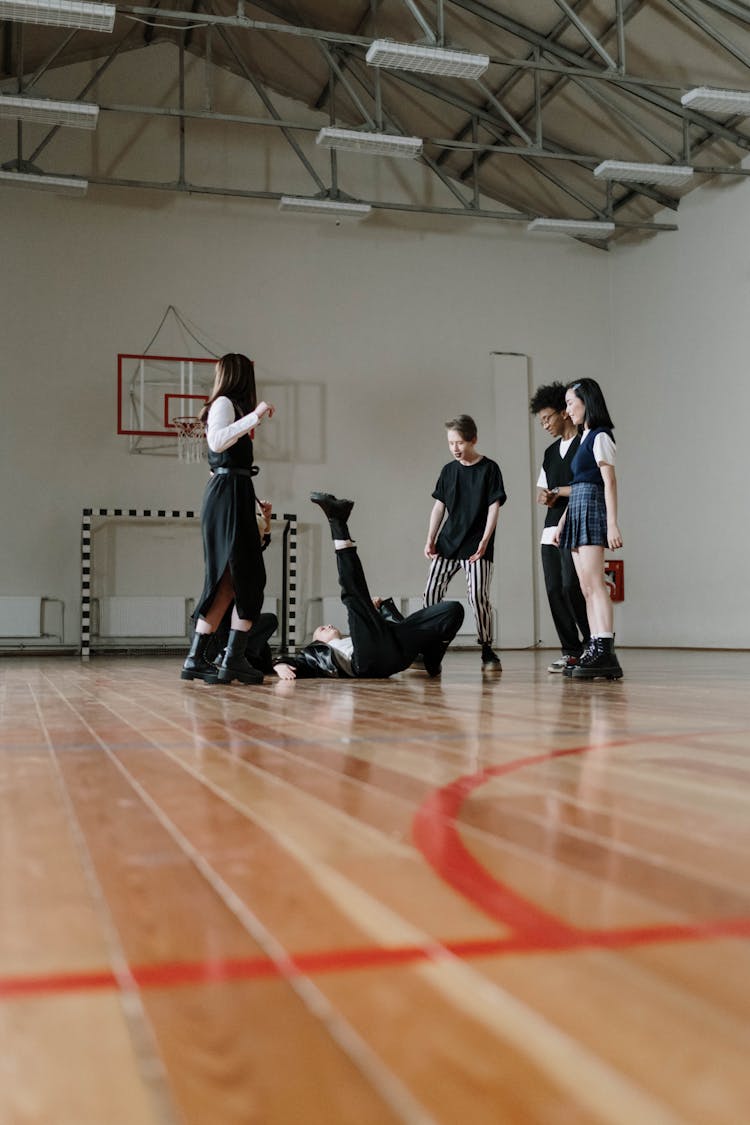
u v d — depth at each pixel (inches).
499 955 21.0
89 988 19.1
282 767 56.1
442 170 418.3
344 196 370.0
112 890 27.9
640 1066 14.8
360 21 345.1
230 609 170.4
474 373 417.7
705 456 378.3
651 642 405.1
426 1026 16.7
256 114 397.4
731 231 364.8
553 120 367.6
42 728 82.8
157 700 119.5
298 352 398.9
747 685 149.8
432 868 30.4
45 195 374.9
